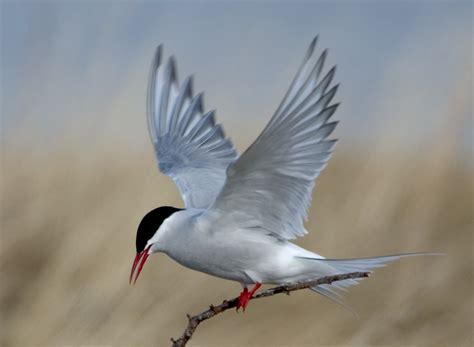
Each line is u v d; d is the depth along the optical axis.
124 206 12.09
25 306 11.31
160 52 9.30
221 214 7.55
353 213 12.88
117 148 13.18
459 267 12.41
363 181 13.32
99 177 12.58
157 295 11.21
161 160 9.19
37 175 12.79
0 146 13.27
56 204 12.33
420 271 12.27
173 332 11.04
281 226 7.60
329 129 6.88
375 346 11.27
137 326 10.90
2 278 11.70
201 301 11.33
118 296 11.11
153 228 7.73
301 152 7.06
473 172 14.12
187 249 7.69
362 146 15.23
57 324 10.94
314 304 11.53
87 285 11.27
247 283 7.87
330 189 13.41
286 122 6.77
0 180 12.64
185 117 9.41
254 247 7.65
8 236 12.08
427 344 11.41
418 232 12.70
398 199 13.08
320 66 6.77
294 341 11.22
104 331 10.87
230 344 11.16
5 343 10.91
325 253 12.53
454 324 11.69
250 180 7.24
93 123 13.55
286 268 7.72
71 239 11.71
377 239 12.64
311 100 6.79
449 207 13.33
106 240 11.65
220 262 7.72
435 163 13.45
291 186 7.30
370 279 11.88
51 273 11.41
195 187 8.82
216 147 9.24
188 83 9.43
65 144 13.24
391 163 13.52
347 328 11.41
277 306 11.50
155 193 12.17
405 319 11.60
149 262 11.40
